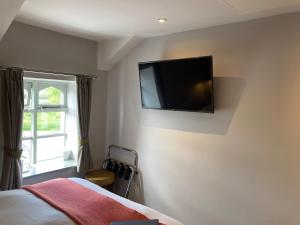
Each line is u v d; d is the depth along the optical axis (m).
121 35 2.94
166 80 2.62
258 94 2.20
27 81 2.84
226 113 2.39
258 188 2.23
